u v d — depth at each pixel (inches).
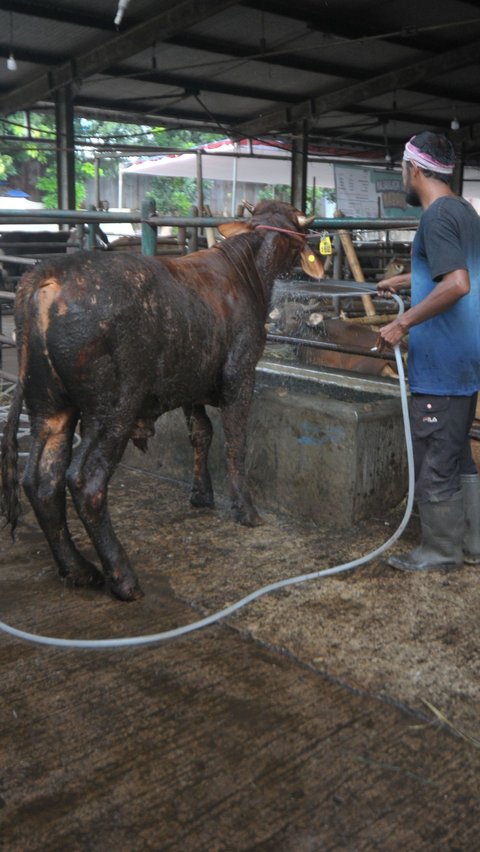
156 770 87.4
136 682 104.3
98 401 118.7
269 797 83.5
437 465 135.1
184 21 438.9
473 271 127.6
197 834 78.3
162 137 987.3
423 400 134.0
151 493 178.9
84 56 510.9
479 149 800.3
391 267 328.8
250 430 171.0
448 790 84.9
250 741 92.4
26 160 975.0
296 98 649.6
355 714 97.9
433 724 95.7
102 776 86.3
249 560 143.0
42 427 125.3
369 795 84.0
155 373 127.6
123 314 117.9
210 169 792.9
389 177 669.9
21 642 113.9
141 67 554.9
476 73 585.6
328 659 109.3
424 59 551.8
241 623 119.1
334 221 168.9
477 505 142.6
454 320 128.6
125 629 118.3
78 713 97.3
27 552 147.0
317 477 160.7
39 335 116.8
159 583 133.4
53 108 634.2
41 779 85.7
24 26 465.1
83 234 366.9
